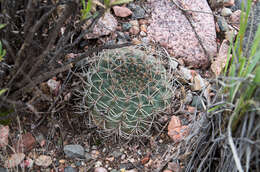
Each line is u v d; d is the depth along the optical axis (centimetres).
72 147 36
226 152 31
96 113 35
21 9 34
